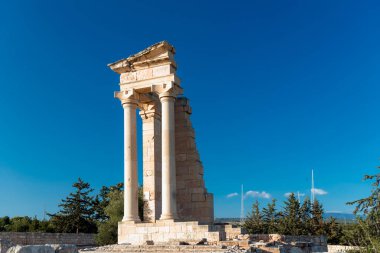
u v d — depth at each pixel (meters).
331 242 71.44
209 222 38.69
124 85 38.69
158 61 37.59
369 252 20.11
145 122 40.59
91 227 88.38
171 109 36.91
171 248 29.52
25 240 53.00
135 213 36.91
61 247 17.34
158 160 40.03
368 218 23.73
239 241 29.67
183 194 39.94
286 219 75.75
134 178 37.41
